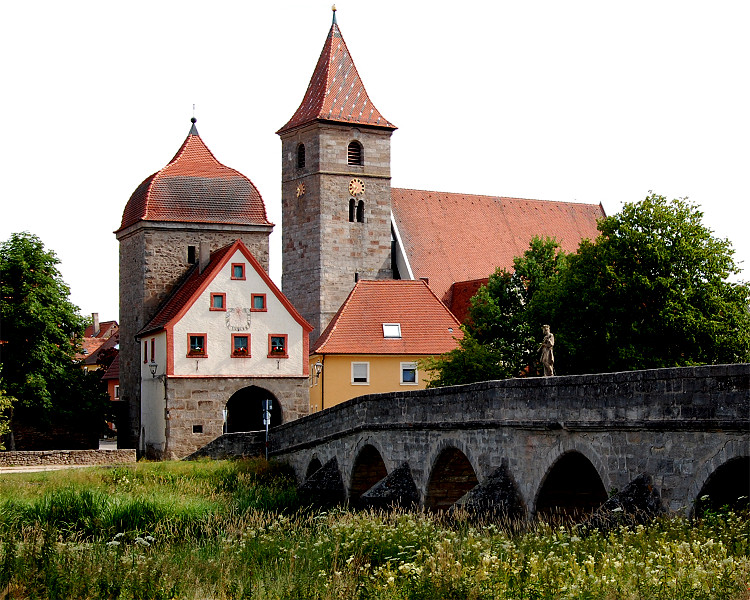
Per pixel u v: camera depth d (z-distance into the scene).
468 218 105.81
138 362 78.38
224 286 71.50
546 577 22.25
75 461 65.62
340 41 103.94
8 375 74.25
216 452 64.81
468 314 78.50
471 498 34.66
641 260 62.50
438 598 22.39
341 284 99.94
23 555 28.23
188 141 81.31
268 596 24.77
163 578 26.20
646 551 23.56
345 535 30.27
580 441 31.23
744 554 21.98
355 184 100.50
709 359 60.31
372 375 77.00
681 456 27.20
